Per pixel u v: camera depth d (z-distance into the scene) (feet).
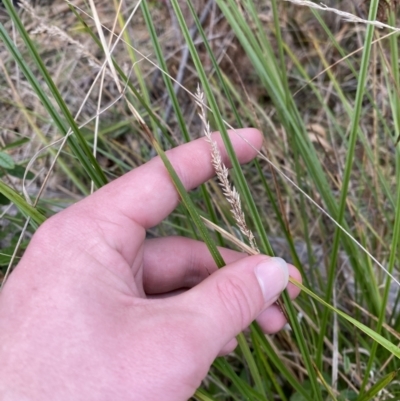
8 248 0.68
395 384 0.75
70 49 1.22
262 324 0.69
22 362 0.43
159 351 0.44
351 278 0.96
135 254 0.55
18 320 0.44
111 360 0.43
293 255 0.70
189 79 1.19
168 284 0.69
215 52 1.22
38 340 0.43
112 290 0.47
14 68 1.18
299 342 0.56
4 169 0.73
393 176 1.03
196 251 0.68
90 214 0.52
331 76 0.83
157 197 0.56
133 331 0.45
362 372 0.83
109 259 0.49
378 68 1.08
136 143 1.15
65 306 0.45
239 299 0.48
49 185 1.13
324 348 0.90
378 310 0.72
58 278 0.46
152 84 1.22
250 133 0.61
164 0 1.28
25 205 0.50
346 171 0.52
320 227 0.89
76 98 1.20
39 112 1.14
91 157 0.55
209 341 0.46
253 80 1.23
